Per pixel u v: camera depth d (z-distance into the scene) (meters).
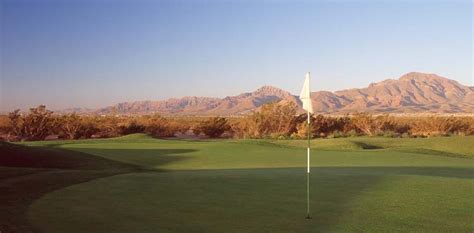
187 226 9.87
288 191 13.96
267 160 27.78
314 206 11.83
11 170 18.86
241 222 10.23
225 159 28.34
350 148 37.28
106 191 14.02
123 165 25.41
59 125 61.66
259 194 13.52
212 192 13.83
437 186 14.72
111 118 70.06
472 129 67.44
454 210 11.35
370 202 12.30
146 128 69.62
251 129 62.75
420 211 11.24
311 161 27.19
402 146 40.19
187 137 68.81
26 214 10.96
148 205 11.98
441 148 39.06
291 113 63.44
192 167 24.58
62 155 26.62
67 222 10.20
